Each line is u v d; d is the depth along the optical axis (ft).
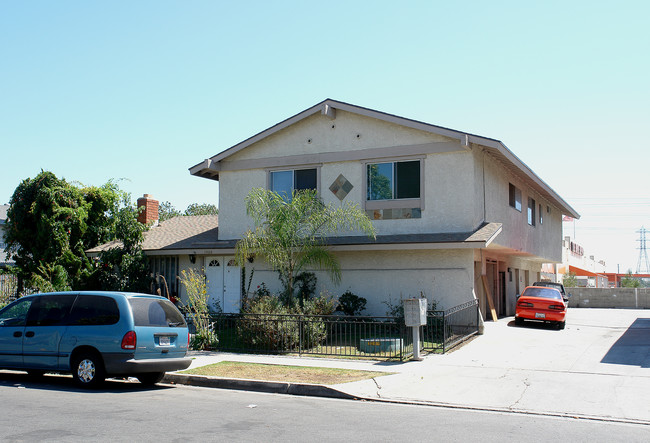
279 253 55.83
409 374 38.34
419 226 62.95
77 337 34.96
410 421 26.84
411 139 63.87
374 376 37.60
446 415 28.55
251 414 27.76
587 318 83.41
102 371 34.17
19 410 27.58
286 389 35.19
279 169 70.49
